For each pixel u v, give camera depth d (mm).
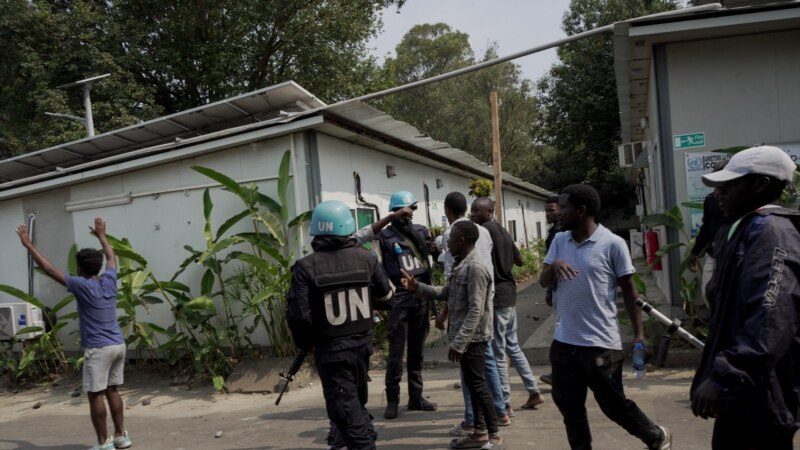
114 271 5566
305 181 7910
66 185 9320
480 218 5445
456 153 12289
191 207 8461
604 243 3682
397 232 5941
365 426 4020
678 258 7297
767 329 2250
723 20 6684
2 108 18547
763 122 7090
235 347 7812
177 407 6883
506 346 5535
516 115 37062
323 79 21734
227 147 8172
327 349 4051
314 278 4043
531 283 16328
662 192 7445
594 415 5242
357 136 8781
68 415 7047
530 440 4723
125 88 17953
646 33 6898
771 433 2391
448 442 4867
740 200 2545
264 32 20766
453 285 4512
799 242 2369
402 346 5699
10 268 9938
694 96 7254
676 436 4602
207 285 7746
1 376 9188
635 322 3711
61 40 17641
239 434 5641
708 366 2588
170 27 19047
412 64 43375
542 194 25500
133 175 8836
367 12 22109
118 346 5461
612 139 28281
